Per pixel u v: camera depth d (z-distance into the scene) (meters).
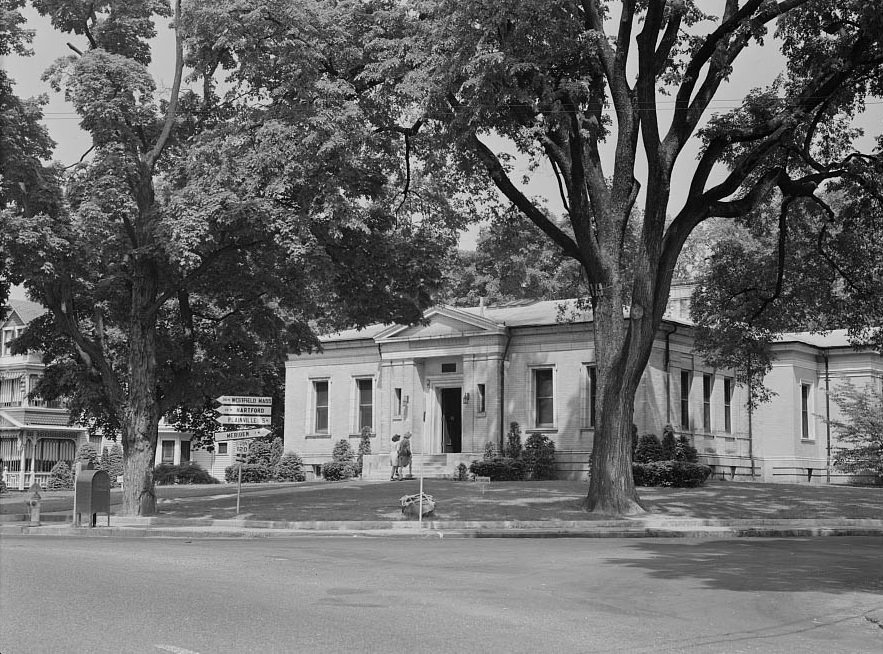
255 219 23.64
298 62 23.50
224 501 30.91
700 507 27.09
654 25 22.95
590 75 25.08
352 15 25.23
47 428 59.94
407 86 22.47
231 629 8.99
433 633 9.04
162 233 23.97
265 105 25.64
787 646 9.09
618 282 25.34
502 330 41.56
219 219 23.48
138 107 26.03
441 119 24.44
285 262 27.42
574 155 24.55
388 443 44.66
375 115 25.69
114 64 24.94
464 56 21.72
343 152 23.48
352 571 14.01
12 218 24.58
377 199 28.97
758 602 11.82
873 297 31.12
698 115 23.78
